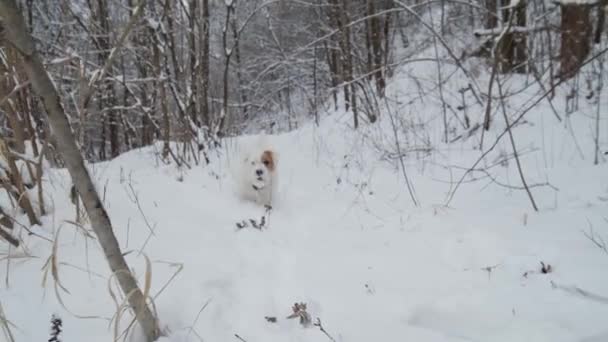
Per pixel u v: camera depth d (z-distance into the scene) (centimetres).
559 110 594
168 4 583
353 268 304
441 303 254
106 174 513
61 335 208
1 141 283
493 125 609
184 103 638
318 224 404
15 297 232
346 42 870
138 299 198
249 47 1432
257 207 447
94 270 261
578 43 630
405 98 825
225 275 276
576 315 228
